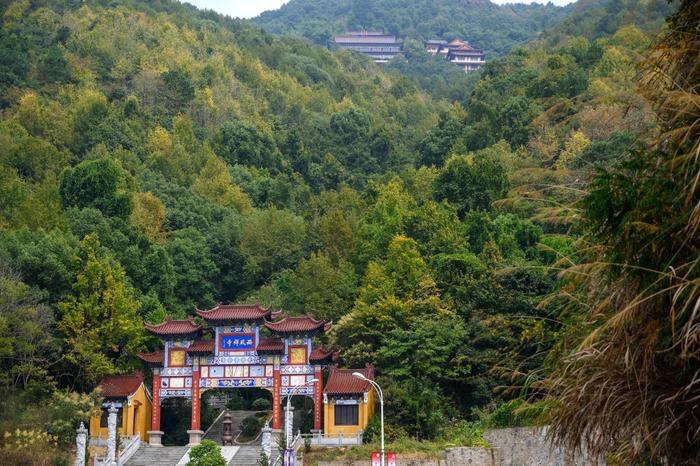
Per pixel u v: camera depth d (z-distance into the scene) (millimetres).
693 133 16156
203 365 72250
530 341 64750
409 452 60406
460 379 68062
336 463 61688
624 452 17031
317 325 71438
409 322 74000
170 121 170750
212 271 109750
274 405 70625
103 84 179125
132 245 97875
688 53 16672
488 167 101812
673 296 15625
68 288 77000
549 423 18922
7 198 99625
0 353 66875
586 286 18219
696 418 15852
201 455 62219
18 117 149000
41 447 62156
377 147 181125
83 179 106812
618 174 16969
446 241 86375
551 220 18422
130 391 70500
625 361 15789
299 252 112375
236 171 152500
